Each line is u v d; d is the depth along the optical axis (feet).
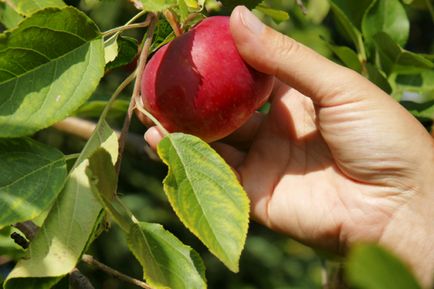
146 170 4.00
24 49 1.39
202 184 1.38
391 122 1.72
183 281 1.36
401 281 0.70
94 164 1.28
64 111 1.38
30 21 1.37
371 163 1.75
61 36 1.41
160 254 1.37
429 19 4.84
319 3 2.73
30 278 1.34
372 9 2.05
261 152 1.97
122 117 2.49
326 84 1.69
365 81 1.72
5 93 1.38
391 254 0.70
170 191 1.36
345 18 2.05
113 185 1.35
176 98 1.51
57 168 1.39
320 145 1.93
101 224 1.44
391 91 2.01
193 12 1.55
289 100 2.01
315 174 1.89
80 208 1.36
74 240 1.35
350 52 2.05
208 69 1.51
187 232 4.17
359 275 0.70
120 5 2.71
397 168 1.74
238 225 1.34
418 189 1.75
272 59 1.58
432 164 1.73
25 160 1.38
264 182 1.92
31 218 1.34
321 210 1.83
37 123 1.37
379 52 2.02
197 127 1.53
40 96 1.39
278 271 4.45
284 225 1.89
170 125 1.54
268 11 1.79
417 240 1.75
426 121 2.03
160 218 4.01
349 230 1.81
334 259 1.93
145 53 1.52
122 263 3.92
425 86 2.07
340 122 1.74
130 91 3.13
